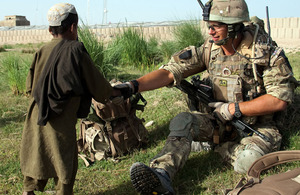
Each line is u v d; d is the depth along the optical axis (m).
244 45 2.82
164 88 5.45
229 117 2.85
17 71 6.31
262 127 2.98
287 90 2.71
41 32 17.86
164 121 4.21
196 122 2.90
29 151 2.35
